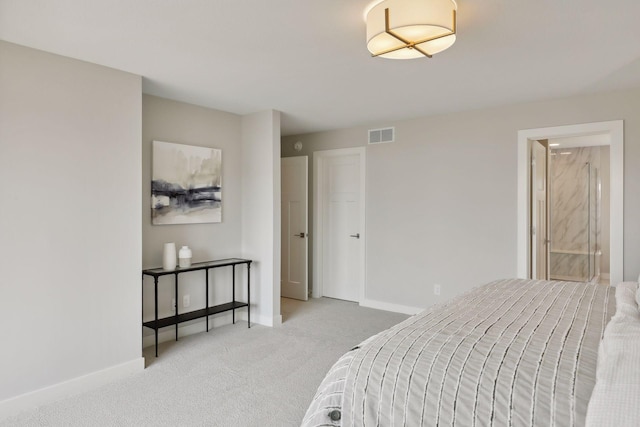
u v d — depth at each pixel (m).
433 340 1.58
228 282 4.34
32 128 2.52
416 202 4.55
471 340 1.56
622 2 1.96
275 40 2.43
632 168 3.43
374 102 3.86
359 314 4.64
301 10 2.06
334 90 3.47
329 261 5.54
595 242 6.54
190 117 3.94
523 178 3.90
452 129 4.30
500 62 2.79
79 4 1.99
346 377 1.50
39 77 2.55
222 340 3.76
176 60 2.76
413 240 4.59
